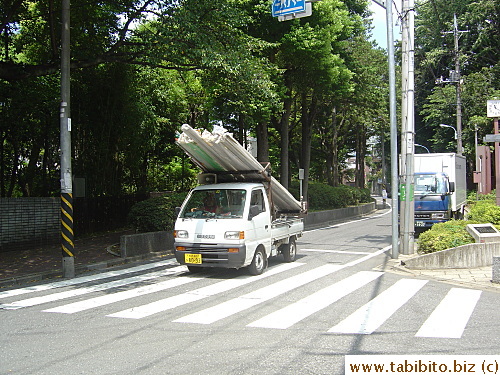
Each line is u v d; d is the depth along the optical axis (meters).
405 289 8.47
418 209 17.73
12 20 13.75
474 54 37.44
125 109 17.08
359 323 6.18
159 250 13.28
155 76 20.25
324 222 25.28
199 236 9.25
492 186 31.12
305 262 11.70
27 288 8.77
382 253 13.38
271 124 25.86
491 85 33.84
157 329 5.92
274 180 11.21
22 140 15.34
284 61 19.61
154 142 22.34
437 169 19.05
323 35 19.08
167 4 12.46
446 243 11.10
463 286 8.87
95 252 12.81
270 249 10.38
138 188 22.05
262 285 8.76
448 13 38.50
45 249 13.62
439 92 37.03
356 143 43.44
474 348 5.14
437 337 5.55
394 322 6.24
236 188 9.88
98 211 17.19
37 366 4.63
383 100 34.50
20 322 6.30
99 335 5.67
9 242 13.16
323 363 4.68
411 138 12.62
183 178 27.78
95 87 16.25
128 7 12.82
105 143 16.80
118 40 13.59
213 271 10.37
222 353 4.98
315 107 26.48
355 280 9.30
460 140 26.75
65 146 10.16
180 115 25.39
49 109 15.13
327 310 6.89
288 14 9.38
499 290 8.51
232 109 18.03
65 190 10.05
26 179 15.82
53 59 12.64
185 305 7.21
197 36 11.59
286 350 5.07
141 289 8.50
